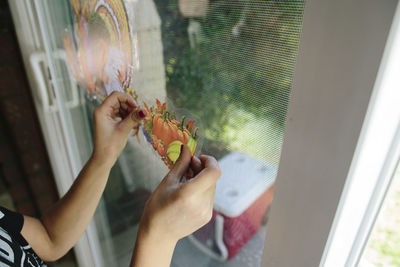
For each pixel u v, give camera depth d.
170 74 0.52
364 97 0.30
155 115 0.57
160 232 0.39
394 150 0.34
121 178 0.81
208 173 0.37
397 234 1.11
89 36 0.70
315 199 0.37
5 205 1.33
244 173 0.48
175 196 0.37
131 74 0.59
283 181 0.40
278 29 0.37
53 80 0.91
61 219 0.59
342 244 0.40
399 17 0.26
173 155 0.55
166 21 0.49
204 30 0.46
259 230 0.50
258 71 0.41
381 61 0.28
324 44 0.31
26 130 1.22
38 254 0.60
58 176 1.15
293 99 0.36
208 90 0.49
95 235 1.09
